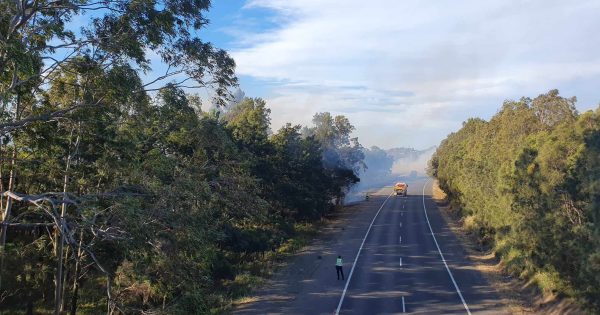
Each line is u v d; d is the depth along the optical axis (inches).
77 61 604.7
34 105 659.4
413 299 945.5
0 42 461.1
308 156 1968.5
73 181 742.5
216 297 960.3
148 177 687.7
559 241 722.8
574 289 719.1
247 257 1386.6
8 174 789.9
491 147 1323.8
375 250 1480.1
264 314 860.6
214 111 1382.9
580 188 666.2
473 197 1596.9
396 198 3225.9
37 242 862.5
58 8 569.0
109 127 696.4
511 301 914.7
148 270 640.4
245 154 1190.9
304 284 1089.4
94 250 739.4
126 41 597.9
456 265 1259.2
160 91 729.6
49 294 1002.1
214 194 788.0
